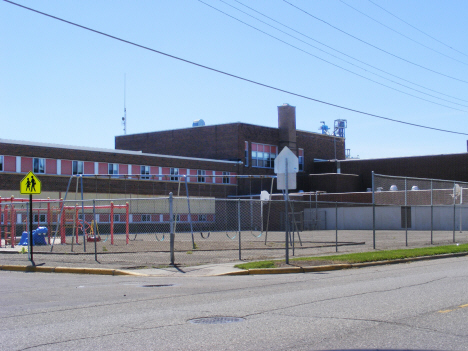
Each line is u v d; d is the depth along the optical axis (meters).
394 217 50.19
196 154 63.03
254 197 55.06
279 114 64.94
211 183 54.41
